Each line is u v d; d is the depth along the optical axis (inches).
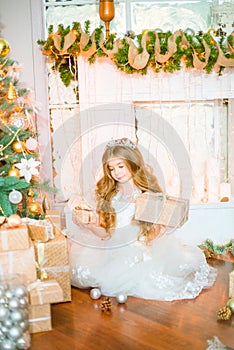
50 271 79.4
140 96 108.7
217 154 115.6
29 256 70.8
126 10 111.3
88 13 111.4
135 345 65.3
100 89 108.0
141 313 75.7
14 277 66.0
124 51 99.8
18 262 70.4
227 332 68.6
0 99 85.0
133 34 104.1
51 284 71.9
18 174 84.9
